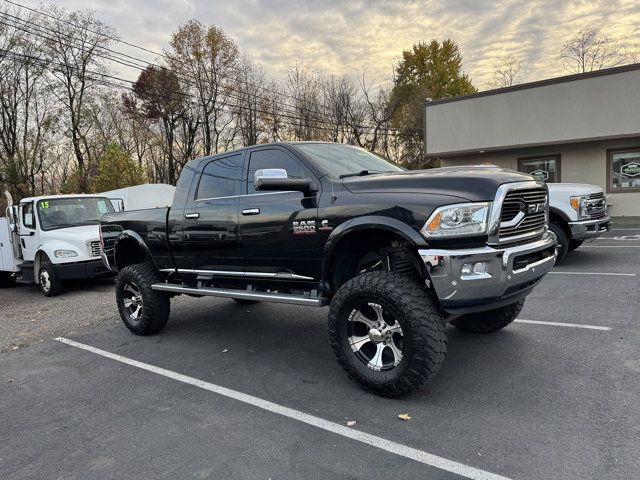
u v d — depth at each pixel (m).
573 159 15.81
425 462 2.68
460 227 3.16
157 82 30.78
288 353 4.73
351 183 3.75
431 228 3.19
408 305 3.25
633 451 2.64
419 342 3.23
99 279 11.17
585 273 7.57
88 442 3.14
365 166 4.45
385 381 3.42
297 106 34.12
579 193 8.02
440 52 43.00
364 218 3.51
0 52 23.06
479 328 4.78
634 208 14.91
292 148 4.25
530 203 3.56
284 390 3.81
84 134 29.16
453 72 41.78
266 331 5.57
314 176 3.99
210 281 5.04
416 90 37.50
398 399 3.49
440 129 18.00
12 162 26.38
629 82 14.16
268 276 4.33
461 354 4.31
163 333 5.76
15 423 3.50
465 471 2.57
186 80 30.95
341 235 3.63
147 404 3.70
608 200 15.29
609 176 15.26
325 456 2.81
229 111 33.22
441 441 2.88
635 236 11.68
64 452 3.03
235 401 3.66
